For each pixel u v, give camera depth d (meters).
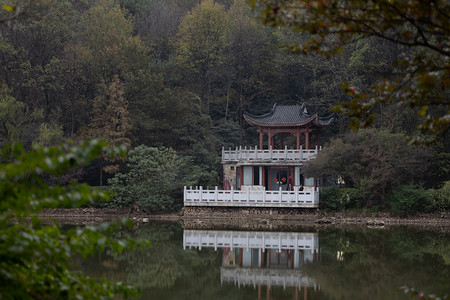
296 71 82.88
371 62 60.47
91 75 62.94
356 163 51.41
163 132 64.81
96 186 57.91
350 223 50.25
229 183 62.34
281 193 52.66
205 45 77.38
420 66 9.38
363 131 52.91
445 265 29.58
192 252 34.28
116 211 54.34
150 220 52.12
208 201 53.81
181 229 45.44
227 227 47.06
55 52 62.56
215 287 25.58
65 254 8.17
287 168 60.28
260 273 28.75
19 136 47.94
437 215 51.16
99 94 61.56
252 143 80.75
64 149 7.52
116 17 76.94
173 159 56.03
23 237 7.82
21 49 57.19
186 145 66.81
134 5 90.06
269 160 58.84
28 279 8.34
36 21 54.97
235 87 85.38
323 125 59.78
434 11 8.65
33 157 7.29
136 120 61.69
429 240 39.22
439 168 55.66
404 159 49.88
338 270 28.95
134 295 9.08
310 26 8.43
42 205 8.11
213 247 36.28
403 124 57.88
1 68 56.78
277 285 26.11
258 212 53.47
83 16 76.25
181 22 86.56
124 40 65.31
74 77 59.53
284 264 30.92
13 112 48.34
